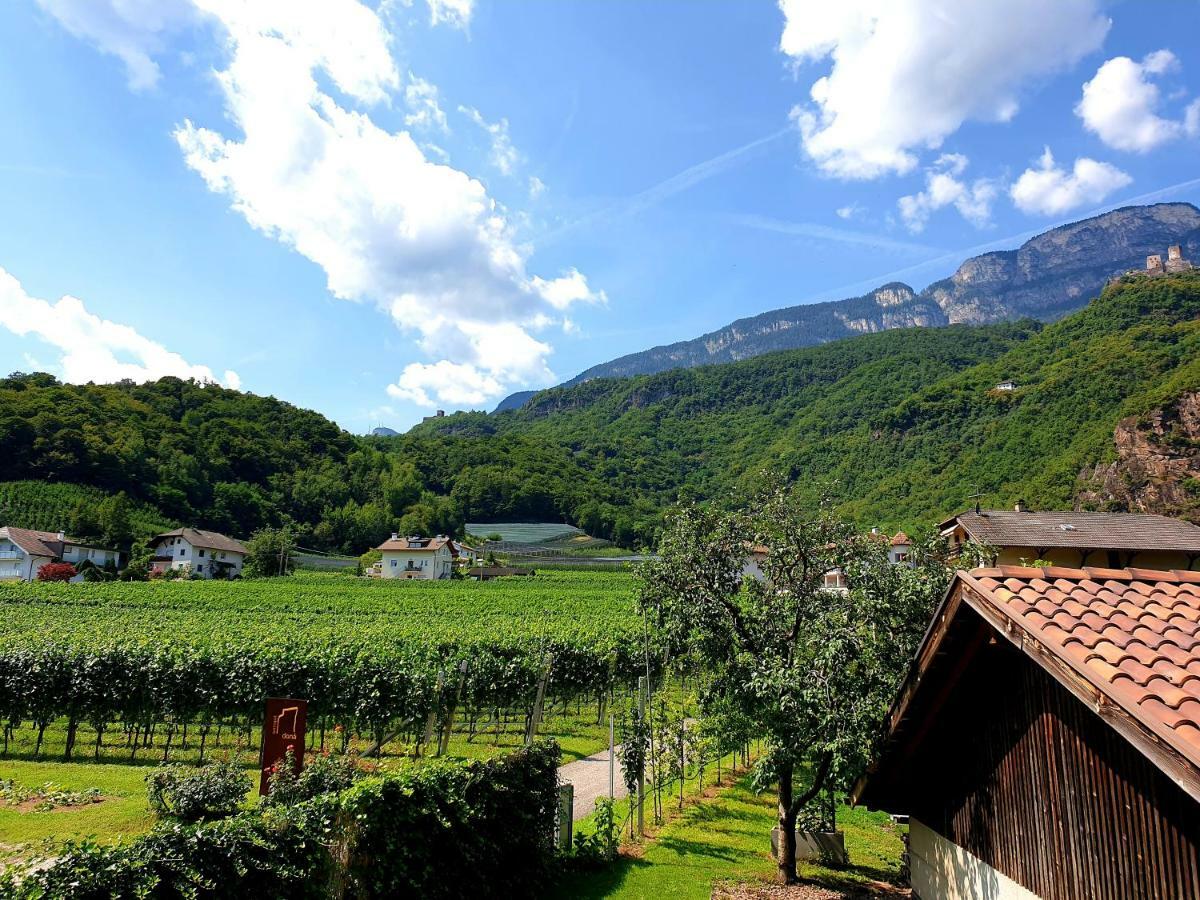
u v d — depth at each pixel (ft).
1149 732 10.51
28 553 246.47
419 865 27.71
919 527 40.24
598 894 36.04
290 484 398.21
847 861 42.98
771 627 38.96
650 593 41.83
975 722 19.35
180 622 134.82
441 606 188.96
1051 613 14.66
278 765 34.53
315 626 125.39
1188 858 11.71
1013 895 17.29
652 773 53.36
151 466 331.98
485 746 75.05
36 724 78.59
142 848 19.75
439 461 528.63
